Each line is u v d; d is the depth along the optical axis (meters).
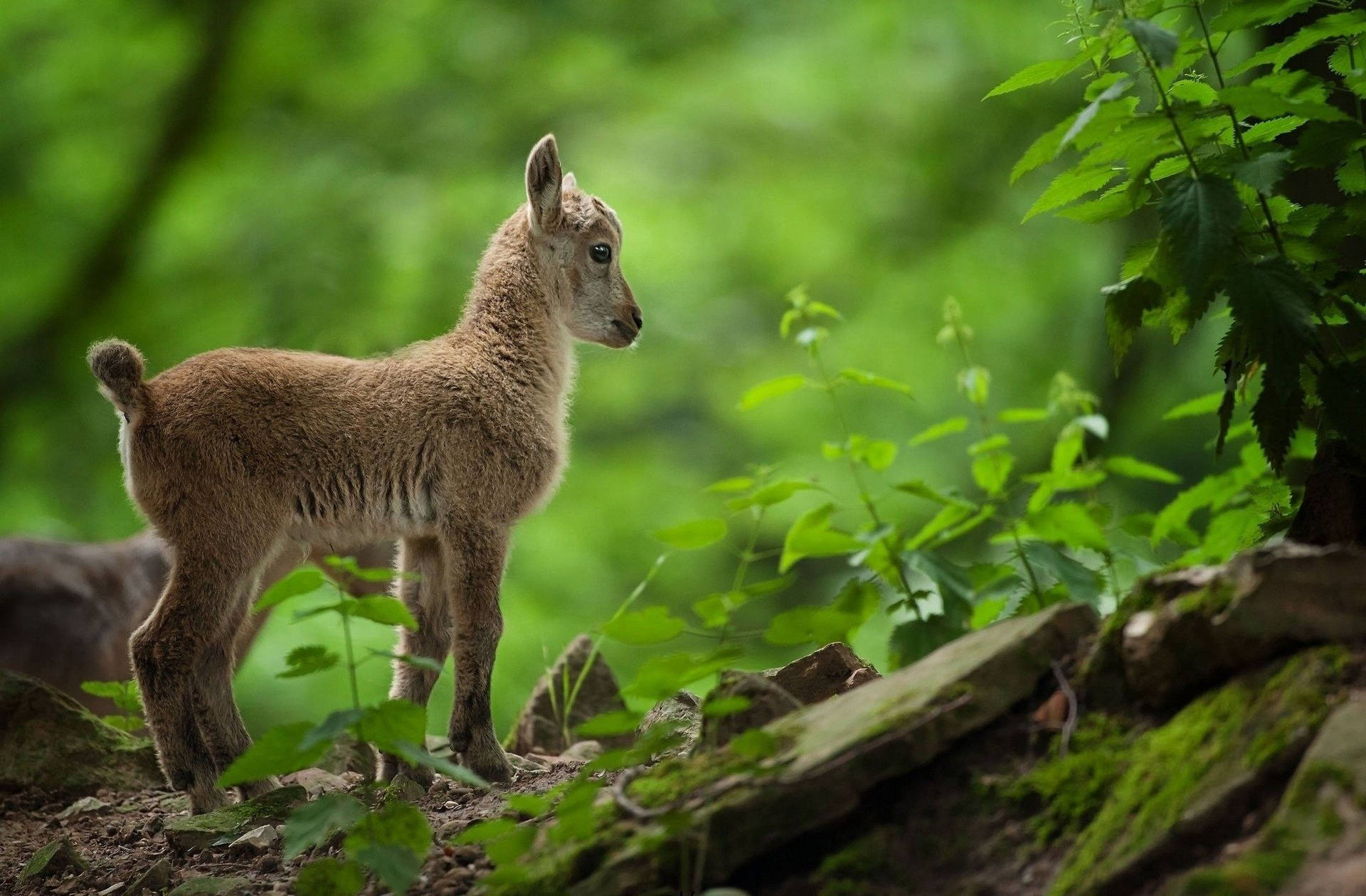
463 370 10.12
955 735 5.69
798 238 27.72
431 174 26.25
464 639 9.73
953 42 26.77
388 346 24.34
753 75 27.66
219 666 9.74
